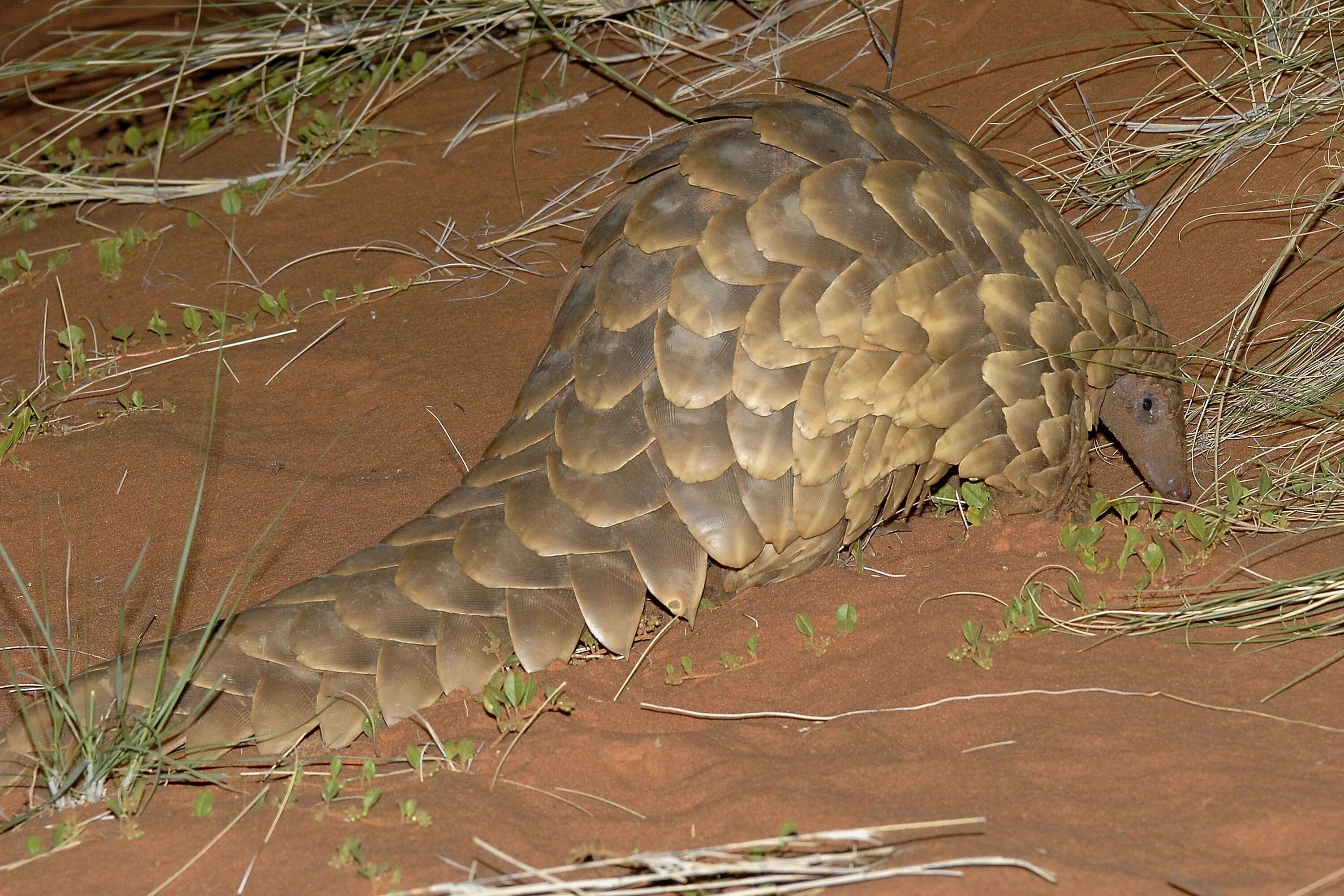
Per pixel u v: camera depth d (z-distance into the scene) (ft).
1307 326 9.62
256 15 13.79
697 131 8.93
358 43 12.07
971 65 10.91
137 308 10.65
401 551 8.74
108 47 14.01
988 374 8.78
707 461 8.64
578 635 8.68
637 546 8.67
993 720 8.32
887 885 7.91
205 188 11.38
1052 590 8.72
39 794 8.38
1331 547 8.84
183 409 10.07
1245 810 8.00
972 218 8.82
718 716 8.41
